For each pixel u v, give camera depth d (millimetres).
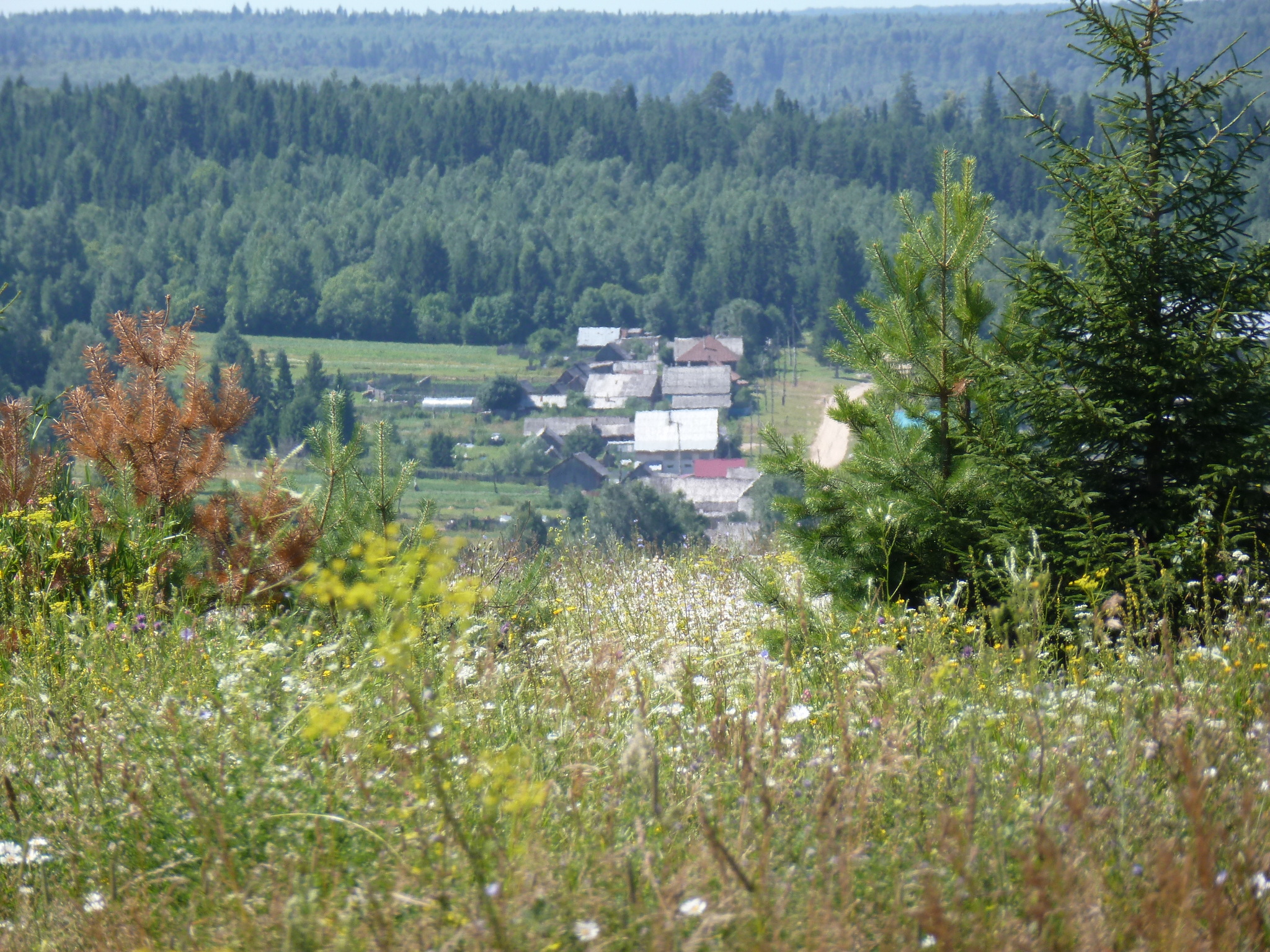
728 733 8586
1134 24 15578
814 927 5680
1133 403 15219
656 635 15500
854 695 9273
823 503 16750
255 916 6141
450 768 7598
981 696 10203
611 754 8336
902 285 16703
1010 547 14250
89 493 17109
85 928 6527
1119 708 9586
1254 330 15352
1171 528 14523
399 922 6137
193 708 9531
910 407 16766
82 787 8164
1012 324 16422
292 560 16547
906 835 6953
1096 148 16156
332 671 10805
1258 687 9680
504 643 14000
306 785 7473
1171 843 6312
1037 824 6379
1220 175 15438
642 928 5801
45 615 14141
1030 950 5590
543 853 6258
